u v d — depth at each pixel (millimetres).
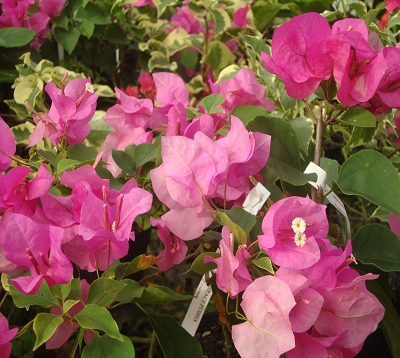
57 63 895
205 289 416
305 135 540
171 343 392
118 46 958
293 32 367
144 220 520
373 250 426
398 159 659
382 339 541
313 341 332
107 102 849
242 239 345
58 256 315
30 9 842
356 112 416
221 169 364
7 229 317
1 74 734
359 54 366
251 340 318
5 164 392
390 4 630
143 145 470
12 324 549
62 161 394
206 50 848
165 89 525
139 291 364
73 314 357
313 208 332
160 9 866
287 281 322
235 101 539
